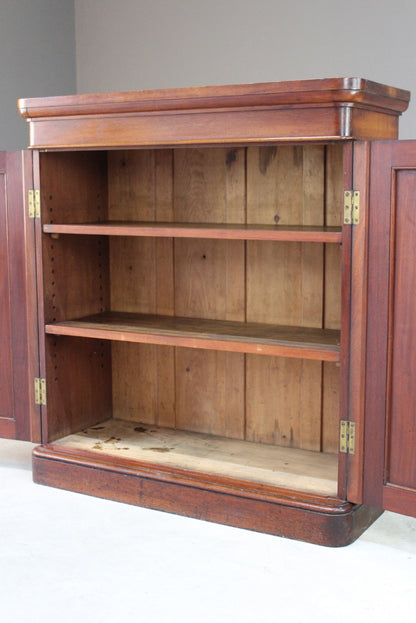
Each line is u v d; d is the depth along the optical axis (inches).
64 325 113.3
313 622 78.0
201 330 109.7
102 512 104.6
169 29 150.6
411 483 91.1
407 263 88.2
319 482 101.3
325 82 87.0
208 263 118.2
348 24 133.3
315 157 107.7
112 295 127.2
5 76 143.3
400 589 84.7
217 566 89.7
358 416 93.4
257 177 112.3
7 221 114.0
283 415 115.5
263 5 140.8
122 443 117.2
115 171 123.3
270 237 95.8
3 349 117.5
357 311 91.7
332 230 100.0
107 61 157.9
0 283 116.0
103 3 156.6
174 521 102.0
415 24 127.3
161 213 120.6
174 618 78.7
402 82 129.9
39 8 150.4
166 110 97.7
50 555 92.3
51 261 113.9
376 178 88.4
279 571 88.5
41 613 79.9
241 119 93.8
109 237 126.0
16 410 118.0
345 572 88.3
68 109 104.3
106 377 128.5
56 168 113.0
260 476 103.5
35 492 111.3
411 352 89.4
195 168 116.7
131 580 86.5
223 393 119.7
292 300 112.7
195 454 112.3
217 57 146.6
